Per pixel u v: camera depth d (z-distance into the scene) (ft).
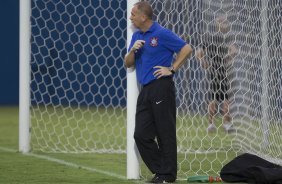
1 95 215.31
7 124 155.33
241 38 101.24
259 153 96.63
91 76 175.94
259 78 102.22
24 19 102.37
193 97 109.40
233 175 73.51
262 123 100.22
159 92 71.41
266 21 96.99
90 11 156.46
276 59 98.48
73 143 117.08
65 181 75.00
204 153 101.14
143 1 75.87
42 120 141.49
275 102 100.58
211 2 97.60
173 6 91.76
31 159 94.68
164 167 72.38
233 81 109.40
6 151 104.68
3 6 208.03
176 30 95.30
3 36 210.38
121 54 146.20
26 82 102.58
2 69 213.46
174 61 77.10
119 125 147.74
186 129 115.65
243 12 99.60
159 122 71.67
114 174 80.64
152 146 72.49
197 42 98.27
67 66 168.14
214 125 114.01
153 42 71.67
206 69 104.68
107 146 113.29
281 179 69.82
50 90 171.01
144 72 72.08
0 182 74.08
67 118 159.12
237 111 112.57
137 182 73.77
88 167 87.04
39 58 154.40
